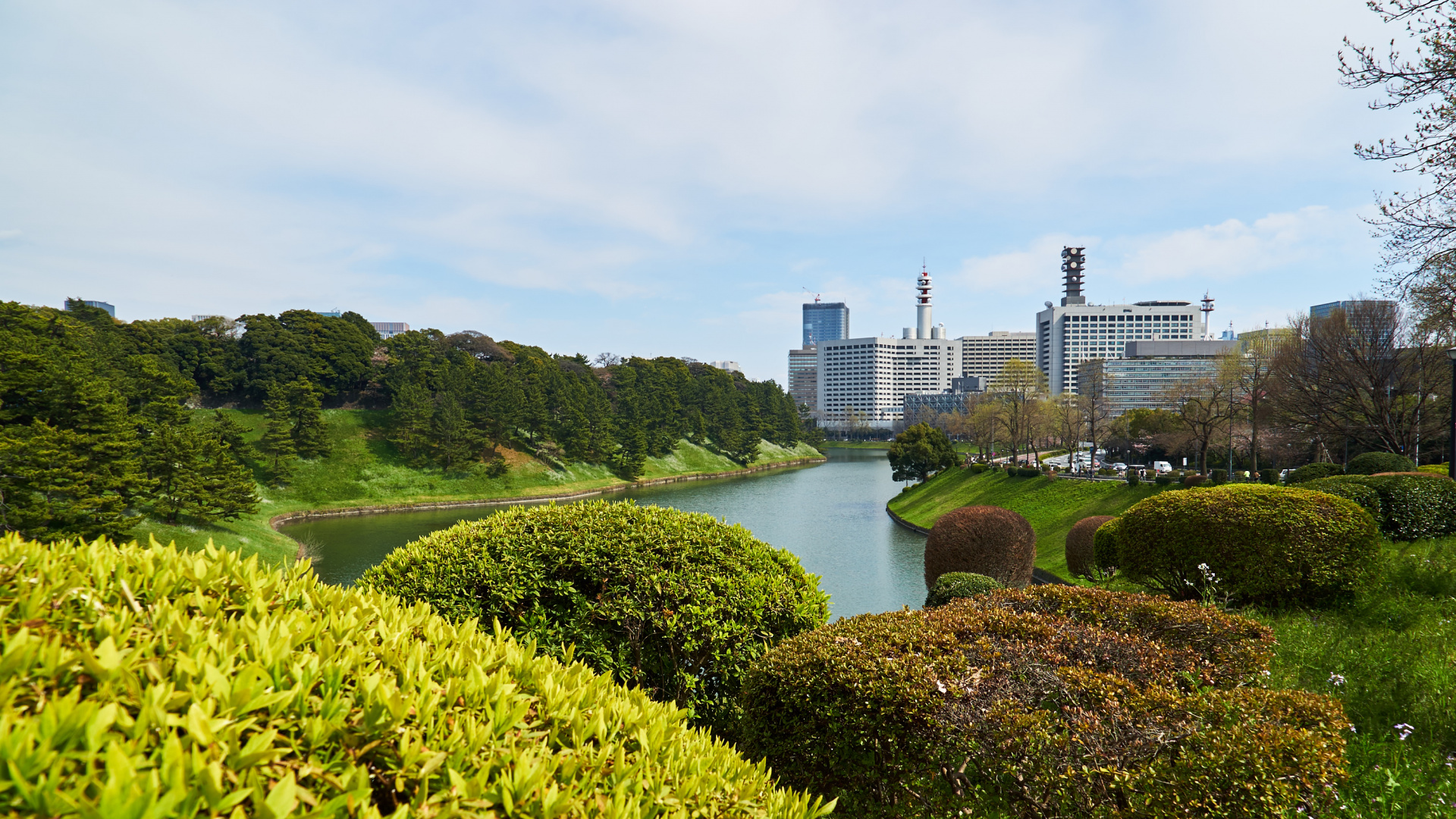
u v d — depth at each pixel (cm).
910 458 7069
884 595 3234
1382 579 1009
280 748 178
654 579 698
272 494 6094
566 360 11388
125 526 3244
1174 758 397
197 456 4200
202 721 172
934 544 2184
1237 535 1045
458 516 6150
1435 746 491
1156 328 18538
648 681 700
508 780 202
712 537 764
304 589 304
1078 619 641
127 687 185
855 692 488
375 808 173
